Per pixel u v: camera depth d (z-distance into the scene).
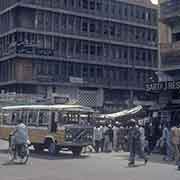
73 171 15.41
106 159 20.77
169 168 17.05
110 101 67.62
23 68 59.72
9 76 61.56
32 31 60.03
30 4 59.81
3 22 64.19
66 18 63.34
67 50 63.25
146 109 31.14
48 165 17.52
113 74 68.38
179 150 18.62
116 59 68.50
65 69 63.12
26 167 16.62
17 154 18.55
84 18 65.12
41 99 52.06
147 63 72.25
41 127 22.72
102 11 66.75
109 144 25.88
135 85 70.44
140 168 16.81
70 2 63.56
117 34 68.69
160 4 32.38
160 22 32.50
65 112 21.97
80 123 22.39
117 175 14.33
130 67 69.94
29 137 23.36
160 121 27.23
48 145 22.33
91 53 65.81
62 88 62.59
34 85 60.53
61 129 21.66
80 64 64.69
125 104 68.50
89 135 22.45
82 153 24.69
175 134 18.67
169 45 31.55
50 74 61.56
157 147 24.00
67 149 23.66
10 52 60.75
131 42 70.06
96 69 66.50
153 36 73.00
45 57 60.81
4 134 25.25
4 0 63.91
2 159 19.80
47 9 61.19
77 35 64.06
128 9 69.88
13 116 24.72
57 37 62.44
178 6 30.88
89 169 16.14
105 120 30.34
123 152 25.83
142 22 71.44
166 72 32.12
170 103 29.28
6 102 50.66
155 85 28.95
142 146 18.41
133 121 18.73
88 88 65.44
